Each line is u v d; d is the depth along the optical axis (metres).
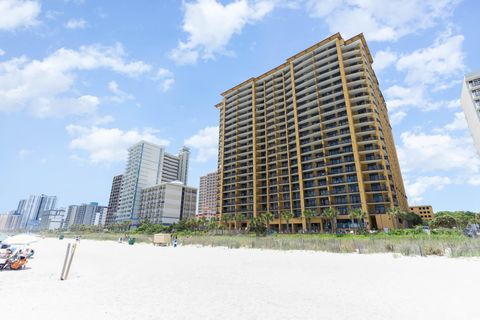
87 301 9.23
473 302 8.88
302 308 8.48
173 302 9.19
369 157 71.12
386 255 24.36
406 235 43.09
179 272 16.00
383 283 12.28
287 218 75.88
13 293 10.16
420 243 25.61
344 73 79.62
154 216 142.75
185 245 44.25
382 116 87.38
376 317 7.57
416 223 69.06
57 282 12.55
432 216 122.25
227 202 102.25
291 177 85.19
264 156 98.88
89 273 15.45
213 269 17.25
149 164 166.00
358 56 81.50
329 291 10.85
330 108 82.25
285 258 23.73
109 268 17.67
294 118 89.00
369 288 11.31
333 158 76.69
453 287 11.16
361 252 26.61
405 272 15.21
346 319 7.41
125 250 34.22
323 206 73.38
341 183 71.88
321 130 80.06
